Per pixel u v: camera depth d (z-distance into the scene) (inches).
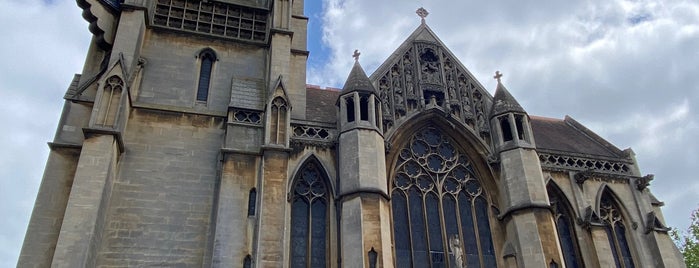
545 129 1868.8
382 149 1375.5
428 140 1528.1
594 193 1537.9
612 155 1686.8
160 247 1210.6
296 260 1250.0
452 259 1344.7
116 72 1327.5
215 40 1585.9
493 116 1551.4
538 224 1342.3
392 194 1398.9
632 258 1478.8
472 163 1517.0
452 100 1589.6
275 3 1619.1
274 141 1318.9
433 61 1668.3
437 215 1407.5
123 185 1261.1
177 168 1320.1
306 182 1354.6
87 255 1070.4
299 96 1524.4
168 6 1614.2
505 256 1363.2
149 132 1353.3
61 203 1215.6
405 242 1342.3
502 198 1451.8
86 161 1179.9
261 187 1235.9
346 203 1258.6
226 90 1497.3
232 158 1299.2
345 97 1432.1
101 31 1480.1
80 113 1348.4
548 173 1535.4
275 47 1530.5
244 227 1213.7
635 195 1566.2
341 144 1359.5
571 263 1432.1
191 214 1267.2
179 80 1478.8
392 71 1595.7
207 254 1224.8
